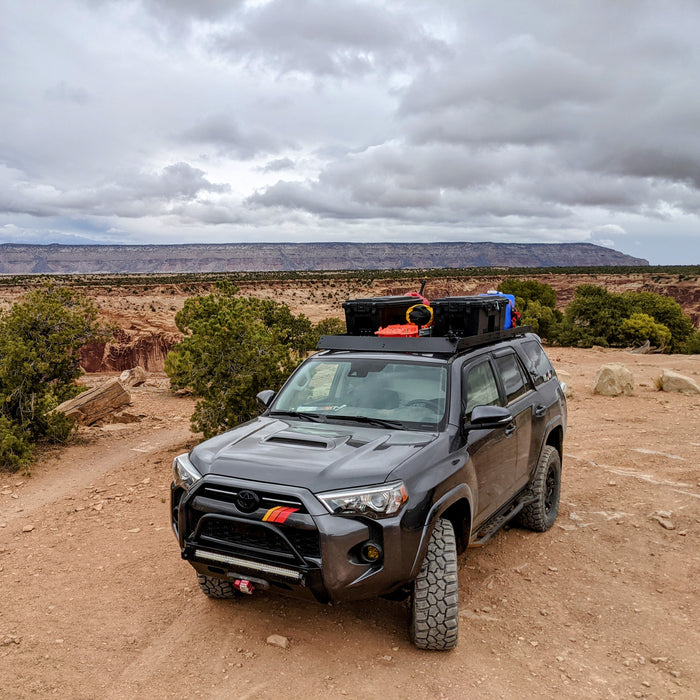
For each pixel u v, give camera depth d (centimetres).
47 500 773
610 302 4859
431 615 379
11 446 920
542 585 493
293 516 354
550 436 655
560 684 361
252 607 454
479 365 502
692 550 563
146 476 866
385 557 356
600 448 968
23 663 384
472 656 389
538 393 601
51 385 1237
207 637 413
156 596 479
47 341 1117
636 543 580
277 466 378
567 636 416
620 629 427
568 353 3247
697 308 15525
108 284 13925
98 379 2984
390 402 460
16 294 9881
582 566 530
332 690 352
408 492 366
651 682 364
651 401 1436
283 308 2450
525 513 598
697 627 429
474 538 466
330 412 468
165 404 1639
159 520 670
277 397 508
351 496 357
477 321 521
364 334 567
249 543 373
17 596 484
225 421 985
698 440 1004
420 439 416
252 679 364
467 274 19750
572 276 19388
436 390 455
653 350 4859
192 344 991
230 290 1702
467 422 437
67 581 512
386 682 359
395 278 17100
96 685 361
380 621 432
